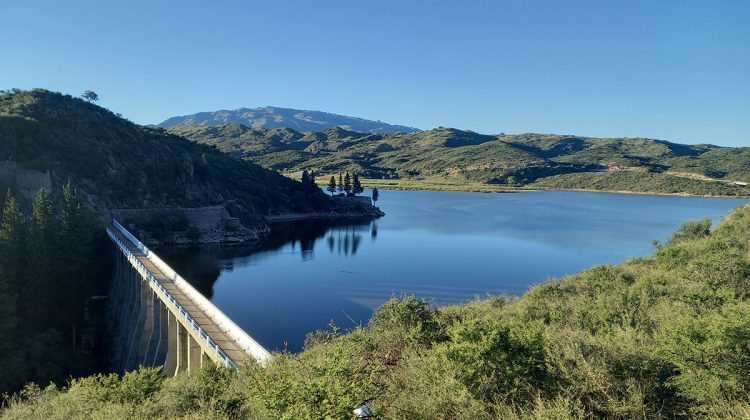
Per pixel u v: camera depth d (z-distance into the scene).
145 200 115.75
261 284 78.56
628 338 10.57
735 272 19.33
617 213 171.12
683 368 8.77
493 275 83.19
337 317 62.00
